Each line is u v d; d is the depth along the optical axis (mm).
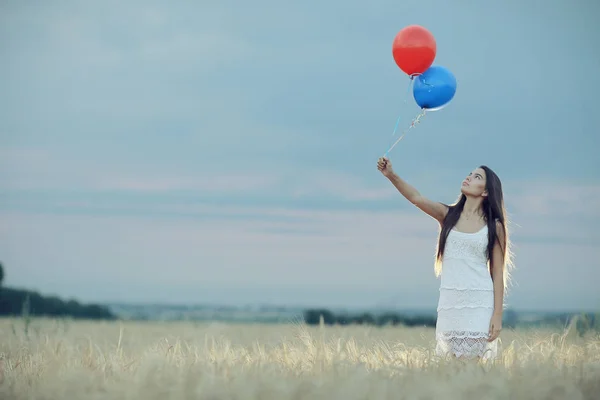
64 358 7371
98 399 5219
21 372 6750
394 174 8297
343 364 6254
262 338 10516
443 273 8250
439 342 8195
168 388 5207
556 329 8969
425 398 4930
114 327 17000
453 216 8297
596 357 7531
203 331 13328
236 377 5570
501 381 5238
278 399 5004
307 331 8062
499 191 8172
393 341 9148
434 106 8375
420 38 8227
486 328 8008
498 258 8148
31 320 10586
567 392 5059
